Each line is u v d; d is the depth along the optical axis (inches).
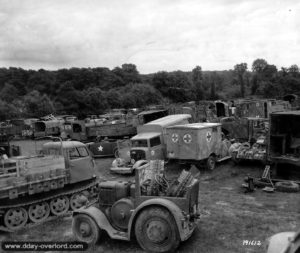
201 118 1162.0
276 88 2746.1
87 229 331.9
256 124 786.8
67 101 2637.8
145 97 3154.5
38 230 391.5
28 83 4256.9
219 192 518.6
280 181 525.3
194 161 669.9
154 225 298.0
